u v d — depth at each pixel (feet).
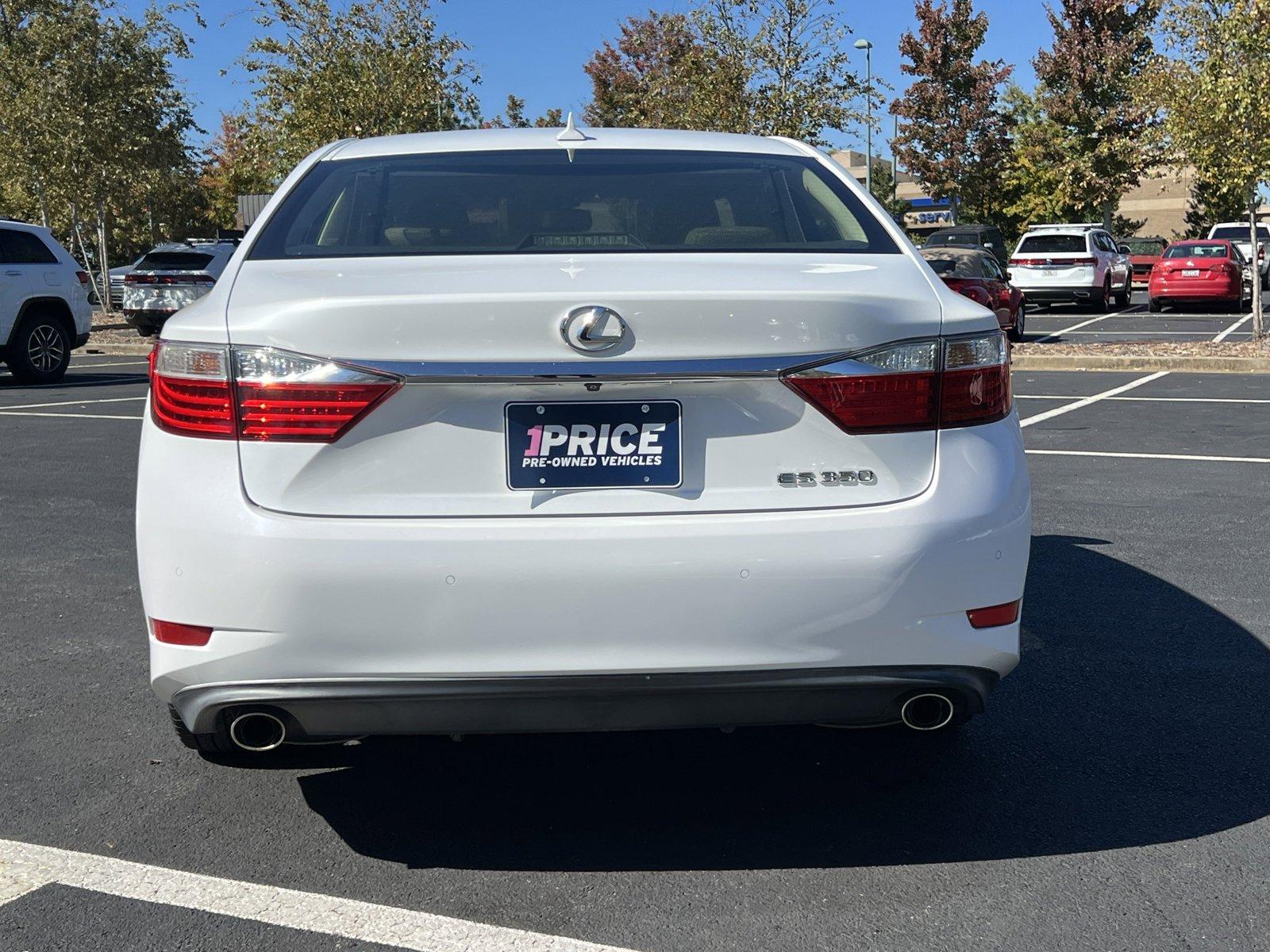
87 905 8.98
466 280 8.84
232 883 9.32
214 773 11.41
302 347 8.54
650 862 9.65
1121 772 11.30
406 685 8.56
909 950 8.36
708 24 79.25
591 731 8.93
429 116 82.53
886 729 12.14
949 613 8.89
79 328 49.49
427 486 8.60
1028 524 9.33
